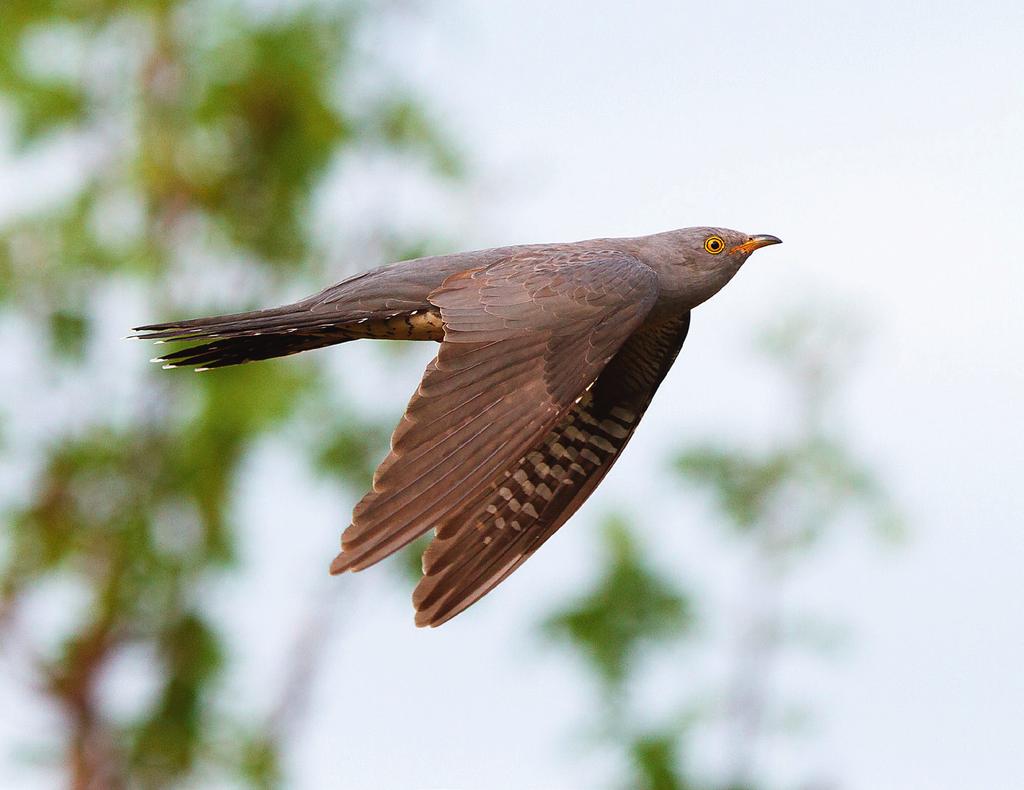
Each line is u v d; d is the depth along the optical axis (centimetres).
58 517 1580
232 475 1573
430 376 701
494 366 707
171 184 1608
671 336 872
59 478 1581
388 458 678
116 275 1605
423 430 686
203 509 1570
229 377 1519
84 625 1563
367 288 778
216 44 1622
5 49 1631
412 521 663
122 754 1552
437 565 784
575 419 862
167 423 1606
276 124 1611
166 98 1658
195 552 1587
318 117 1588
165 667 1560
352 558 653
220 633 1567
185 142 1628
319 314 773
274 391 1512
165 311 1639
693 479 1347
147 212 1642
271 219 1631
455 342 711
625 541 1336
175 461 1570
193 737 1545
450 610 777
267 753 1553
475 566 796
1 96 1639
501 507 827
